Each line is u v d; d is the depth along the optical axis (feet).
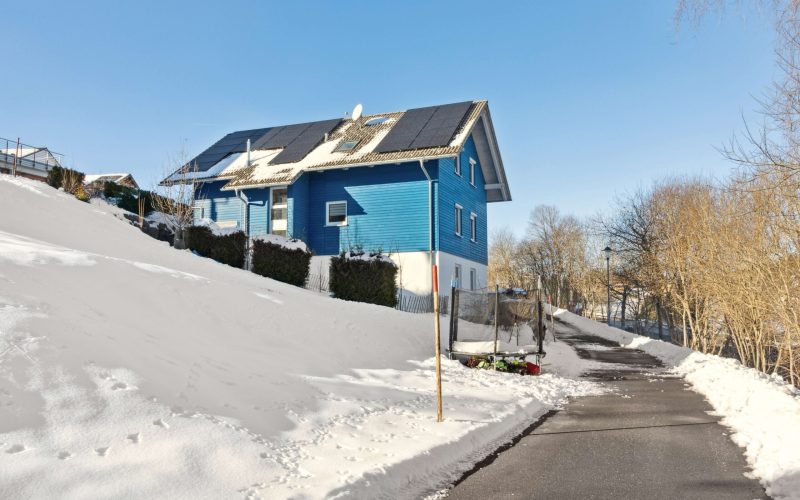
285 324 34.78
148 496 12.94
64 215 47.19
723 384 35.70
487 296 52.49
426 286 81.46
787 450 19.02
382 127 95.96
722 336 100.58
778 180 47.29
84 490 12.55
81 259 27.30
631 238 130.21
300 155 92.07
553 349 63.26
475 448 21.44
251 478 14.90
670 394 34.65
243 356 26.27
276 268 58.03
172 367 20.39
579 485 17.01
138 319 24.36
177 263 46.70
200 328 27.78
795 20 29.25
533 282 235.40
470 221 99.45
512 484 17.17
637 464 19.25
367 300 60.59
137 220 71.82
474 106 95.86
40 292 21.35
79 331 19.24
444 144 81.71
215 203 93.66
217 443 16.29
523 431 24.59
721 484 16.99
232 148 105.81
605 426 25.55
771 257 65.10
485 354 42.39
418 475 17.63
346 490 14.74
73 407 15.57
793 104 41.09
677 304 105.40
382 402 25.57
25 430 14.05
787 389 32.89
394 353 39.65
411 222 83.35
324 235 88.12
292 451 17.48
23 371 15.97
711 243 80.64
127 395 17.06
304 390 24.26
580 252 216.74
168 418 16.79
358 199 86.74
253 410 19.86
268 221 88.48
